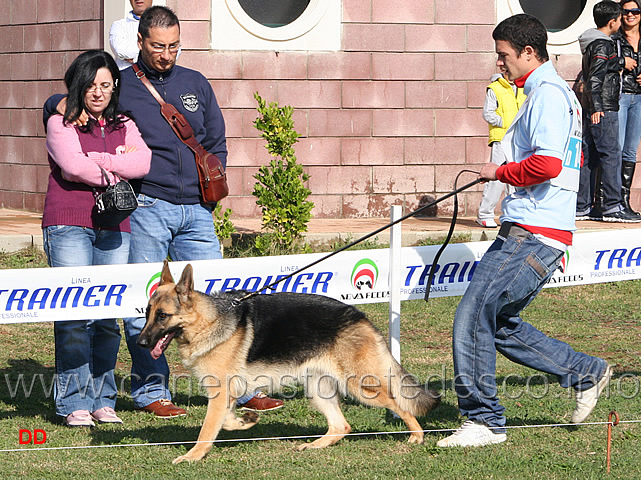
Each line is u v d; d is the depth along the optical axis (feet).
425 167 72.90
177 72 35.70
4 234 59.72
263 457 30.22
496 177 30.48
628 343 45.62
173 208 35.06
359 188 72.08
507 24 30.45
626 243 37.09
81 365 33.27
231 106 69.26
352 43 70.64
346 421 32.60
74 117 31.73
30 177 74.84
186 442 31.65
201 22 67.97
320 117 70.79
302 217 59.88
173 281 31.22
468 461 29.27
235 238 61.05
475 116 73.10
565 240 30.53
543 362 31.99
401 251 34.65
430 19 71.51
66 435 32.40
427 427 33.45
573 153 30.48
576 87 69.41
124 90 34.53
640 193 74.90
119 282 32.48
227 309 30.66
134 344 35.17
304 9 70.95
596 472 28.09
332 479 27.71
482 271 30.48
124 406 36.47
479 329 30.35
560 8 74.74
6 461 29.37
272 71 69.67
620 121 67.26
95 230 32.83
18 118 75.20
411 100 72.02
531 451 30.32
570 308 53.36
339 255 34.45
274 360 30.71
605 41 65.51
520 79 30.83
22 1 73.97
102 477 27.84
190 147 35.14
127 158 32.58
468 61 72.54
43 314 31.76
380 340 31.22
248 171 70.08
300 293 32.12
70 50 71.20
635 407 35.32
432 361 42.24
